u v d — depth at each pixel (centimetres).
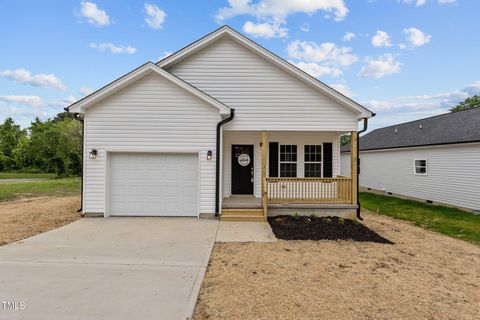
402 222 913
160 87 849
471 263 519
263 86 911
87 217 846
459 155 1202
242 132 1054
